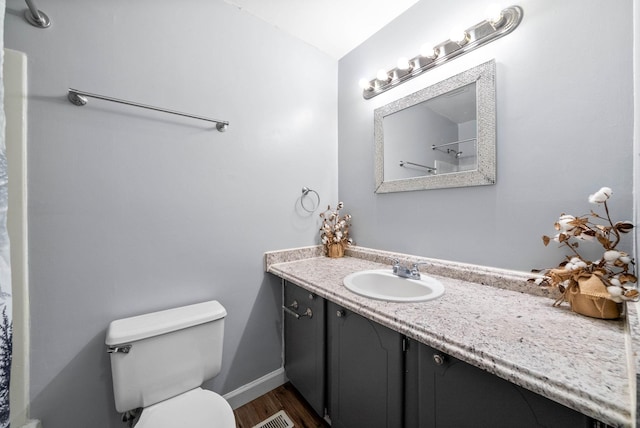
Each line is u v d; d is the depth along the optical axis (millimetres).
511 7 1004
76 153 951
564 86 886
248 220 1411
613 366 515
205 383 1282
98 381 996
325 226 1750
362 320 946
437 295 934
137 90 1075
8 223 842
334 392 1095
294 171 1615
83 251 967
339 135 1856
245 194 1397
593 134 831
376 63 1580
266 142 1480
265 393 1461
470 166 1139
